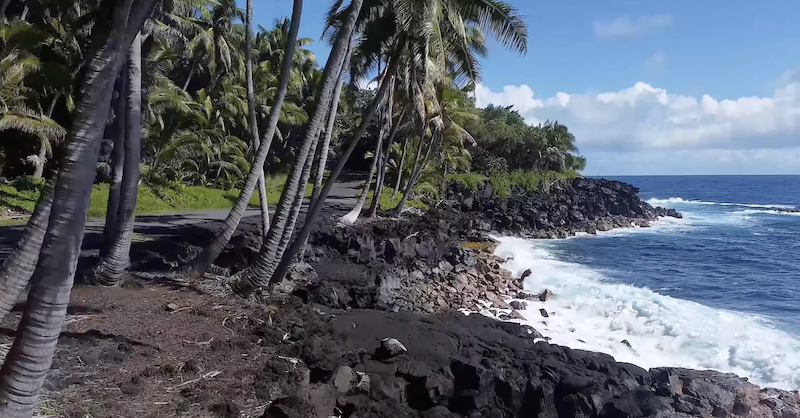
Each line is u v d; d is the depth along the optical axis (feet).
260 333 29.27
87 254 42.45
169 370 23.00
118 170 36.06
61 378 20.59
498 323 47.11
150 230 58.85
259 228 57.31
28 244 16.47
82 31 63.05
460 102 95.35
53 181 16.63
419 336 35.37
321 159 42.60
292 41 36.47
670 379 35.40
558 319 55.93
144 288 33.91
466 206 126.21
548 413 30.07
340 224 68.13
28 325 12.89
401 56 44.86
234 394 22.29
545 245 107.96
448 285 62.23
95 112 13.15
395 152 118.93
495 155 165.17
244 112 109.29
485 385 29.27
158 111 83.05
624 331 52.44
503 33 42.47
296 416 21.43
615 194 169.68
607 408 30.35
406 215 91.09
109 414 18.88
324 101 36.37
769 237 129.08
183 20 83.56
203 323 29.30
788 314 60.13
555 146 183.73
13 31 57.82
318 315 36.32
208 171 110.73
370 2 42.37
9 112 62.34
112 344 24.48
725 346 47.73
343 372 26.21
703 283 76.84
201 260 37.91
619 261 92.68
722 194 340.39
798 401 37.42
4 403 12.67
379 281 51.83
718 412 33.91
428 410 27.25
